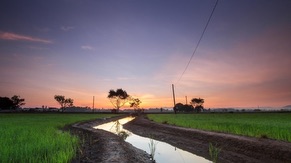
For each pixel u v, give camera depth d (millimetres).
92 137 23203
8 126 28516
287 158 12617
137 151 16453
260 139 16953
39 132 21266
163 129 31828
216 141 19484
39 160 10844
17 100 141250
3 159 10680
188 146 19719
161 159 14969
